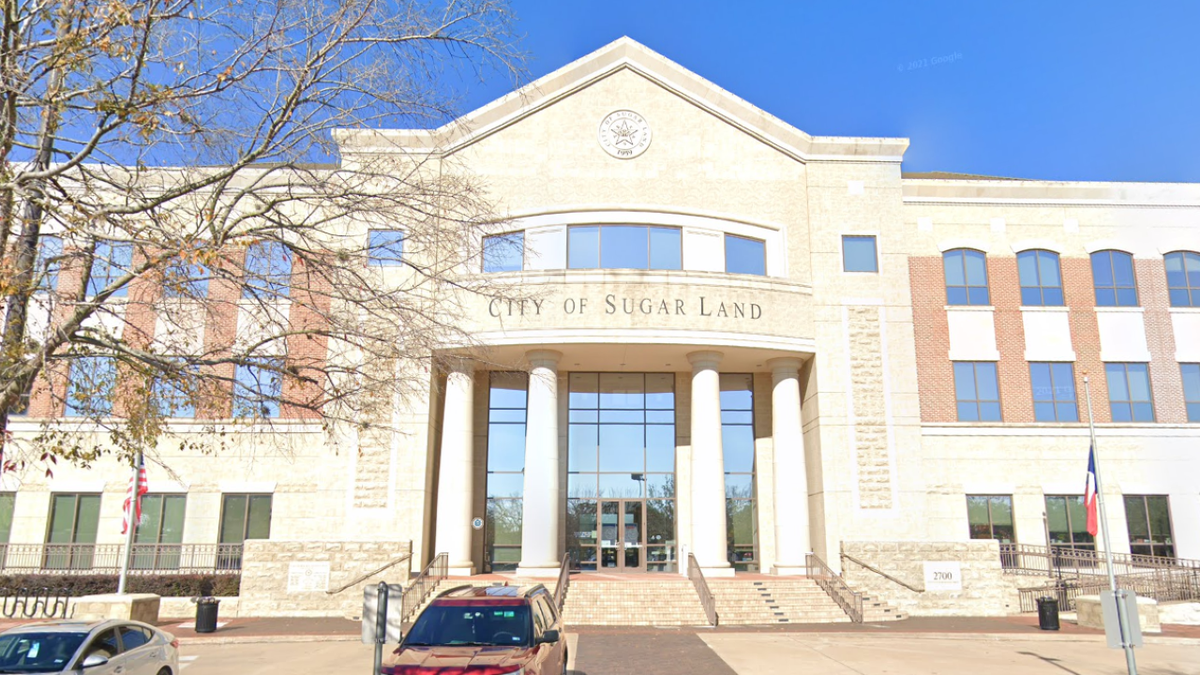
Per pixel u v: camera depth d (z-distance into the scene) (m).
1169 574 29.42
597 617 24.81
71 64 10.02
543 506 28.44
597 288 29.06
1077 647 20.50
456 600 11.95
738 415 33.72
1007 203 34.22
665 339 28.89
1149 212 34.50
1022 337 33.09
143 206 10.78
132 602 22.48
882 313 31.34
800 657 18.17
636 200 31.28
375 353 12.03
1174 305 33.81
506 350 29.62
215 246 10.50
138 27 10.40
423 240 12.86
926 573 28.44
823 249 31.78
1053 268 33.88
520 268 30.55
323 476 29.52
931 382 32.34
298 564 26.66
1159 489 31.92
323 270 12.16
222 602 26.39
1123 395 32.91
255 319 12.36
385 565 26.02
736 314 29.73
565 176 31.44
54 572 29.36
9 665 10.91
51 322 10.57
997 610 28.14
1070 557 29.94
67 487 30.62
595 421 33.47
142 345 12.55
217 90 11.07
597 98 32.22
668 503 32.88
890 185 32.56
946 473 31.64
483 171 31.30
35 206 11.21
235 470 30.42
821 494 29.84
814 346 30.77
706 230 31.38
